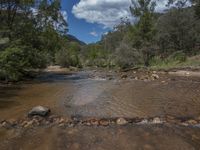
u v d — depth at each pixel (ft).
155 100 40.14
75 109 35.06
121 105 37.14
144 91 48.78
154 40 171.12
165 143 22.95
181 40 187.11
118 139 23.93
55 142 23.58
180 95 43.96
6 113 33.55
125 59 135.95
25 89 54.60
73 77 86.02
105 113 32.76
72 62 169.07
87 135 24.98
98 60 202.28
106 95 45.29
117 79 73.05
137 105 36.96
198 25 184.34
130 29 165.68
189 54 168.86
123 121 28.78
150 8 158.10
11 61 69.21
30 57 86.17
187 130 25.99
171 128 26.55
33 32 94.89
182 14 185.98
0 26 85.56
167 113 32.37
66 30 108.37
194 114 31.86
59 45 109.81
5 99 42.83
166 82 62.18
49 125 28.07
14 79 68.74
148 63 143.84
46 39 101.71
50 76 91.45
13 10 90.94
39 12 98.99
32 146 23.00
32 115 31.55
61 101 40.78
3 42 71.72
